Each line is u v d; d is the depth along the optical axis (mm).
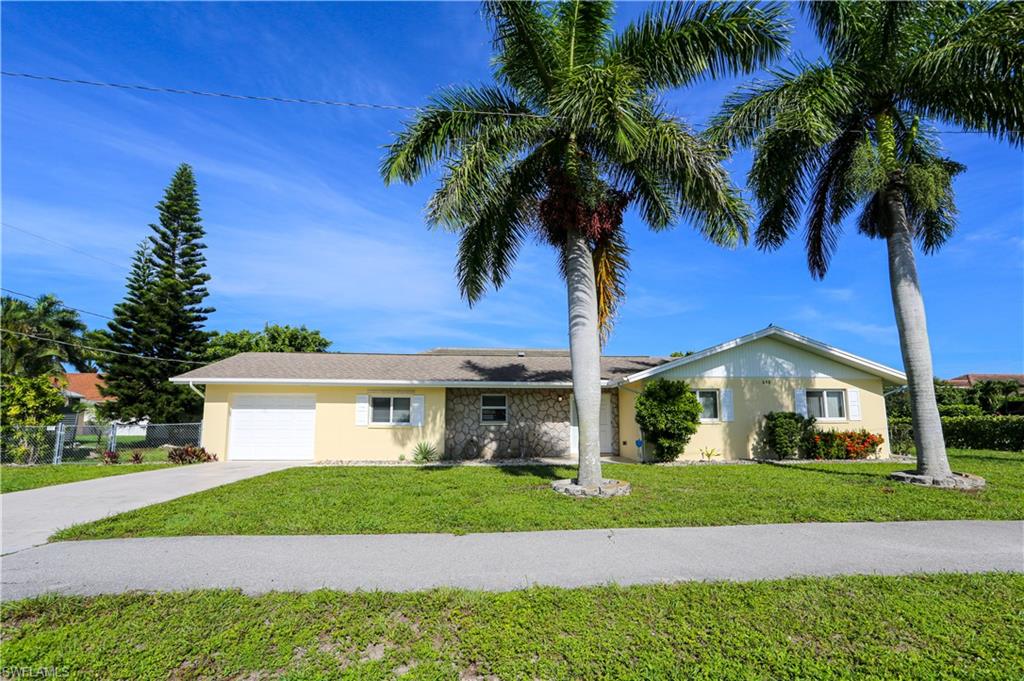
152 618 4152
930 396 10812
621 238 12258
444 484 10641
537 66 10727
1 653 3598
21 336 28609
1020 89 9664
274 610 4309
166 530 6875
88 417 32094
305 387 16875
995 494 9281
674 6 9742
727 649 3689
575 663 3518
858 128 12586
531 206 11773
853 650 3682
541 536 6676
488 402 17859
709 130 11648
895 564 5531
